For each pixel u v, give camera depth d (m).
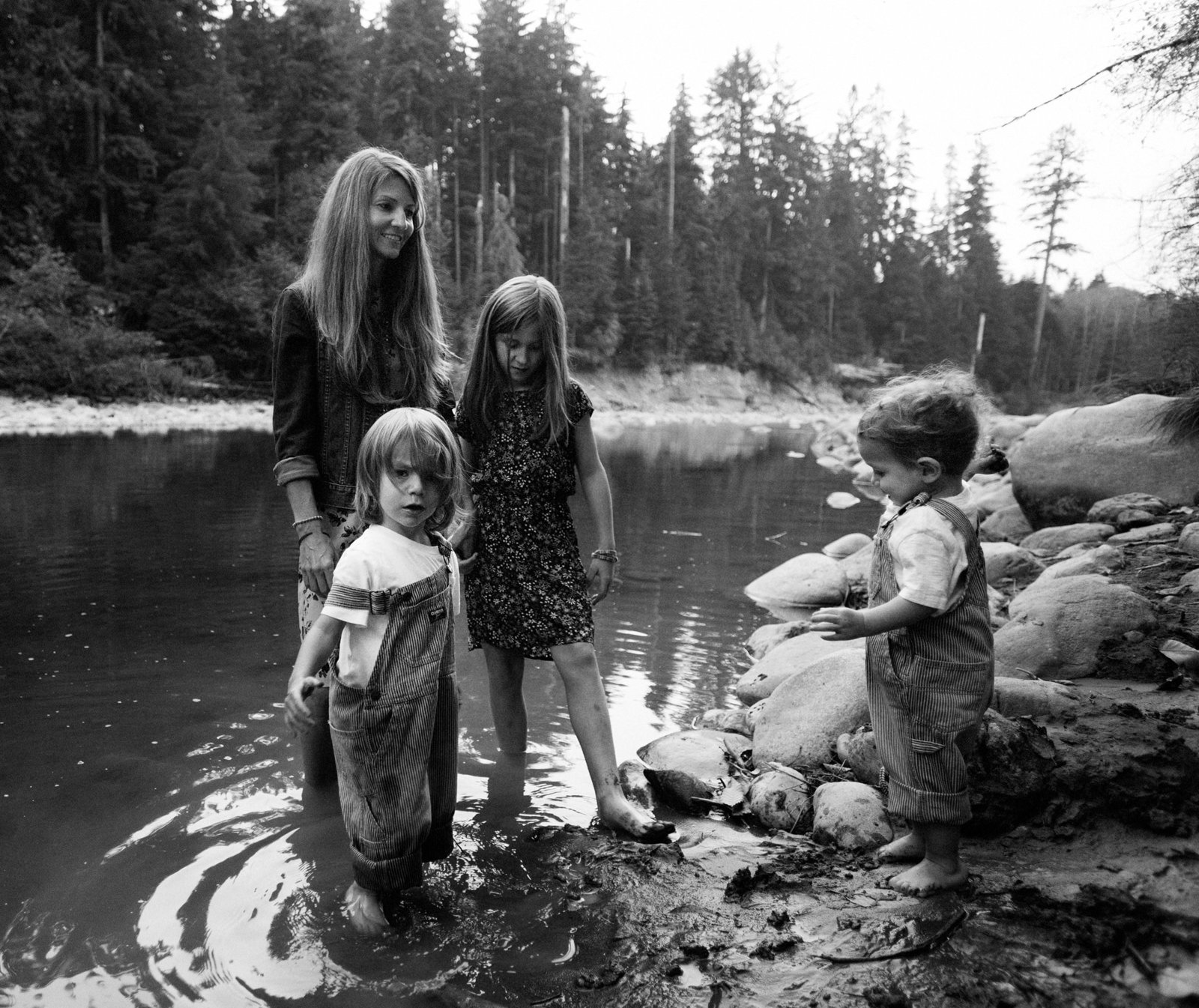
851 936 2.01
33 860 2.41
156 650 4.29
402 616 2.21
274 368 2.81
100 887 2.28
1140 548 5.16
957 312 61.22
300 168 34.25
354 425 2.78
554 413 2.91
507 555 2.98
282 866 2.40
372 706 2.15
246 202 29.80
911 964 1.87
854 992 1.79
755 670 4.14
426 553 2.33
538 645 2.96
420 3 43.00
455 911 2.21
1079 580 3.86
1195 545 4.91
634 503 10.85
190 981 1.91
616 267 47.78
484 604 3.05
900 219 63.28
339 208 2.71
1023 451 7.14
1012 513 7.57
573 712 2.91
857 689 3.23
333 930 2.11
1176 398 6.77
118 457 13.50
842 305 60.81
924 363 58.47
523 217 46.78
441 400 2.99
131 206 29.61
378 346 2.82
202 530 7.55
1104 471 6.69
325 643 2.17
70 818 2.65
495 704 3.21
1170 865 2.15
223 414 24.55
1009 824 2.41
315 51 34.44
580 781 3.08
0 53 26.20
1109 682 3.38
